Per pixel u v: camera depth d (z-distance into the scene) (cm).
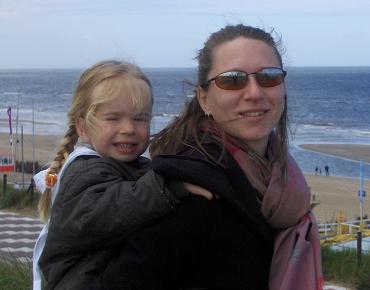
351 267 1066
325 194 3319
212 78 233
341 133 6488
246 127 228
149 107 253
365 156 4772
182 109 246
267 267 222
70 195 230
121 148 245
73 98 256
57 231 232
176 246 211
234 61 229
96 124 245
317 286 221
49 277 236
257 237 220
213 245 215
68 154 261
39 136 5591
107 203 219
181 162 215
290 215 223
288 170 230
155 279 213
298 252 221
